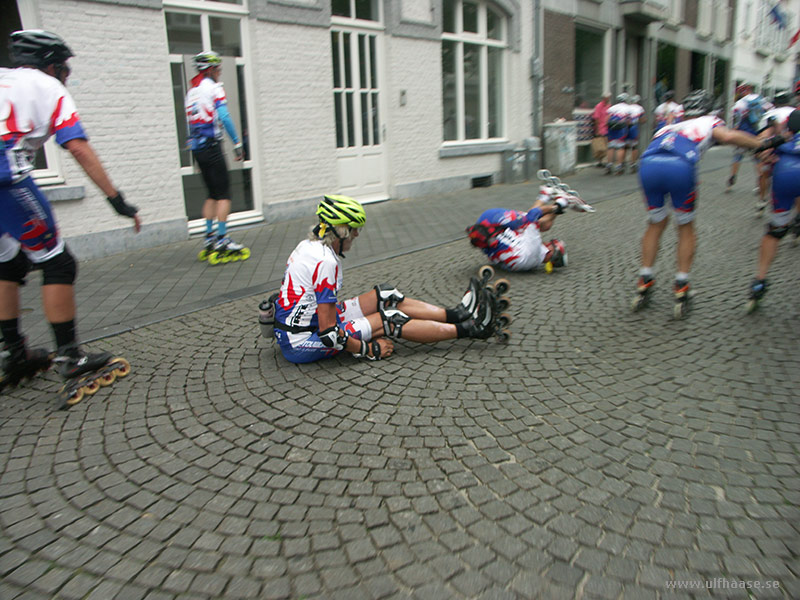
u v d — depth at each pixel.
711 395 3.35
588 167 15.64
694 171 4.37
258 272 6.11
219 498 2.55
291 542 2.29
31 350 3.64
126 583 2.10
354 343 3.76
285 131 8.59
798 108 4.23
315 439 3.00
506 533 2.30
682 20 20.11
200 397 3.46
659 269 5.94
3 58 6.39
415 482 2.63
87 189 6.71
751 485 2.56
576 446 2.88
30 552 2.26
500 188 12.18
